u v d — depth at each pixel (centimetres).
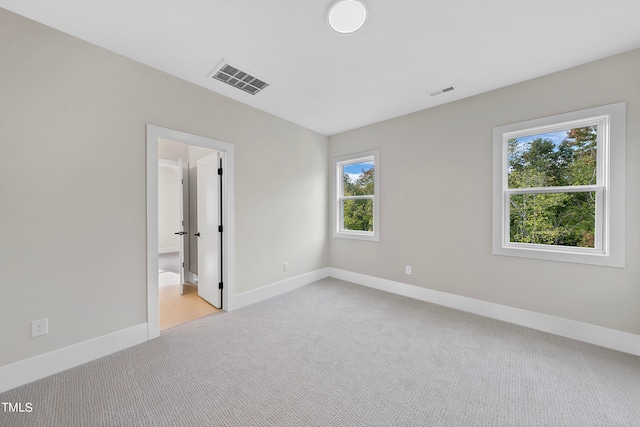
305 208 394
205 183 331
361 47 202
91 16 168
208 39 192
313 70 236
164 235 733
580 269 225
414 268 334
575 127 233
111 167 207
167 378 176
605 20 170
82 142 192
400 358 200
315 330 247
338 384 171
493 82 255
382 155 365
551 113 237
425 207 323
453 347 215
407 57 215
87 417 142
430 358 200
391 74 242
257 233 325
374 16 168
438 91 275
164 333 242
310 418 142
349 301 323
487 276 277
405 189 341
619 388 164
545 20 171
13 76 165
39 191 175
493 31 183
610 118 209
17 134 167
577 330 226
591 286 220
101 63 201
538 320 245
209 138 272
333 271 433
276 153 348
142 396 159
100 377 176
